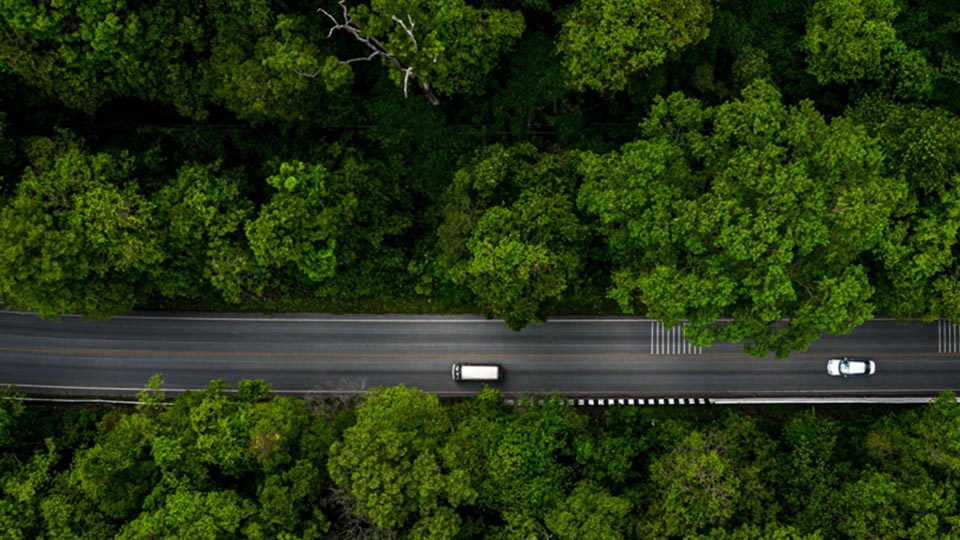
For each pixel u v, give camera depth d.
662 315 56.06
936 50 67.00
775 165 53.66
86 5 56.44
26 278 57.97
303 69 59.06
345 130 68.62
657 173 54.97
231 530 55.28
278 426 58.00
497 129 68.50
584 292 65.38
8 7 55.69
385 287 68.88
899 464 59.41
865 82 65.88
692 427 64.56
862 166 55.38
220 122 68.75
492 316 66.94
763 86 57.22
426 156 68.56
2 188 61.25
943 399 60.41
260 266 62.28
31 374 71.69
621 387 70.62
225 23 61.25
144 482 58.94
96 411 69.94
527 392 70.75
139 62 60.47
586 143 68.00
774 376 70.69
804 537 55.75
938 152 57.31
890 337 70.81
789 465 61.09
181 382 71.56
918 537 55.44
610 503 55.78
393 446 54.09
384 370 71.06
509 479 59.28
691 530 56.31
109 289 63.16
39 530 59.81
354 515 57.44
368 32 58.44
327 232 60.00
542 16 67.81
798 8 68.56
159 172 66.62
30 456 65.06
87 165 60.56
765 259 52.91
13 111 67.25
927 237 57.59
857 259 62.12
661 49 60.00
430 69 61.34
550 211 58.81
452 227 60.16
